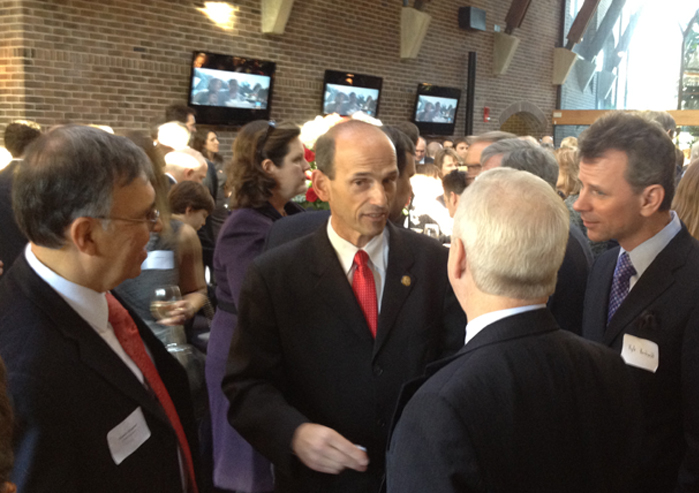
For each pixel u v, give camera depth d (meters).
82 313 0.99
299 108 7.96
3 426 0.60
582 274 1.65
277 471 1.41
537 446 0.84
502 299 0.92
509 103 12.08
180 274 2.38
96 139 0.96
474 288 0.95
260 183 2.05
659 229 1.34
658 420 1.30
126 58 5.97
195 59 6.52
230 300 2.07
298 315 1.35
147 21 6.12
